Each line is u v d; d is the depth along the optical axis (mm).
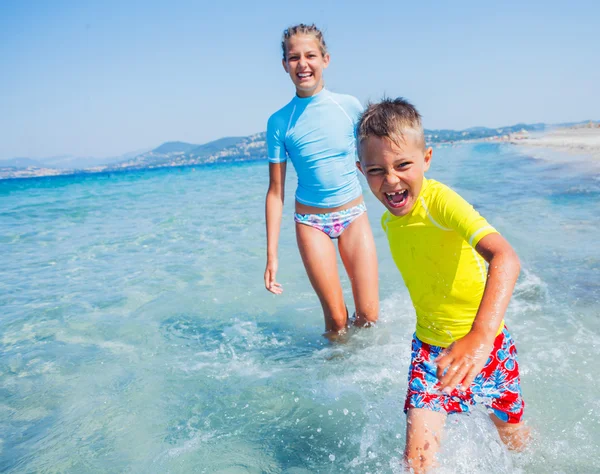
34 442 2701
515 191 10469
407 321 4094
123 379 3375
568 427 2455
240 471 2359
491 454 2262
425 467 2129
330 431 2625
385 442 2488
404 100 2309
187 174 40594
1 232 10125
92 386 3299
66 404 3086
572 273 4715
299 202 3998
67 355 3816
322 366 3416
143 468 2428
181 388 3203
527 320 3758
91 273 6273
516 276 1882
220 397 3059
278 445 2539
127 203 15367
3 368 3627
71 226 10641
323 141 3805
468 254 2307
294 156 3893
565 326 3588
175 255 7000
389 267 5547
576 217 7168
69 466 2480
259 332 4133
